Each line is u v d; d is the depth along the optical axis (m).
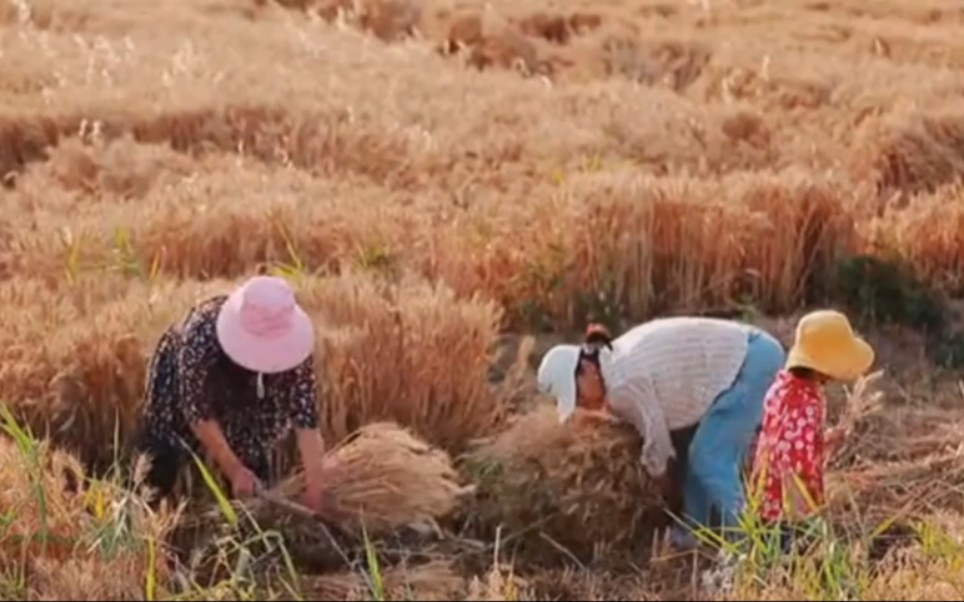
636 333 10.64
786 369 10.13
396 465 10.12
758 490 9.40
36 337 11.48
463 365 11.74
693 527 10.31
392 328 11.54
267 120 19.78
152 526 9.18
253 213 14.96
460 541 10.17
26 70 21.78
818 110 22.16
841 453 11.83
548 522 10.51
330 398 11.30
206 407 9.84
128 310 11.63
